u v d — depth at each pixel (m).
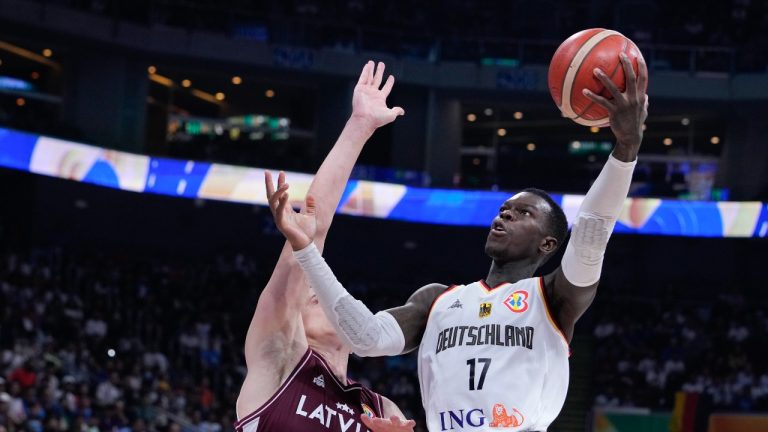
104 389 18.95
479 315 3.47
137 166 24.77
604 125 3.50
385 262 30.23
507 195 26.17
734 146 29.70
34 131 25.06
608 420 18.73
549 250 3.65
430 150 29.70
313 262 3.39
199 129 30.33
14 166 22.81
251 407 3.76
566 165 31.52
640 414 18.64
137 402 19.16
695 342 25.92
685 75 28.94
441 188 26.66
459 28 30.38
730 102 28.81
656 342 26.14
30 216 26.55
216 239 29.06
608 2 30.02
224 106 31.34
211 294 26.45
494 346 3.38
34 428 16.14
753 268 29.06
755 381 23.77
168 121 29.98
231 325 25.73
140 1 27.19
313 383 3.82
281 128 30.55
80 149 23.83
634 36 29.70
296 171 28.92
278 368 3.80
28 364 18.09
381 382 23.81
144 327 23.83
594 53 3.33
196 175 25.20
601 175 3.33
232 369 23.36
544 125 31.67
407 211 26.50
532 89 29.34
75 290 24.12
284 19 28.67
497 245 3.62
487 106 31.08
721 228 25.31
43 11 25.41
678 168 31.27
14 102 26.97
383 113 4.10
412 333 3.62
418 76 29.33
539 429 3.32
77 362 19.95
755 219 25.08
